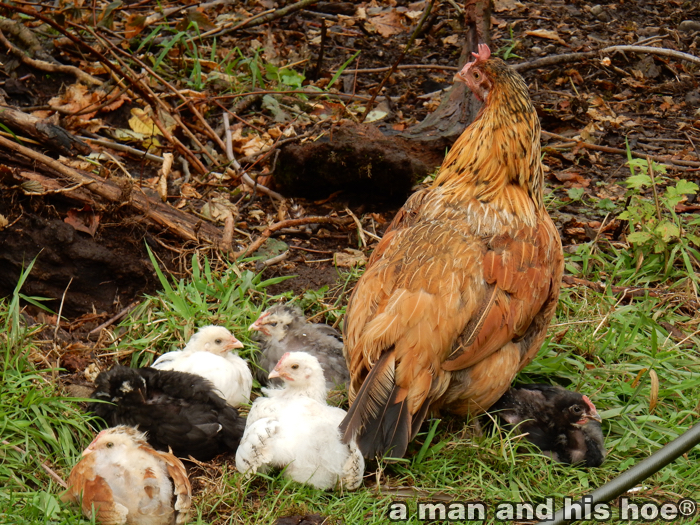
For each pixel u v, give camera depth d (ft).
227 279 7.71
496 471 6.81
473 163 7.02
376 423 6.59
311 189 8.43
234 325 7.50
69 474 6.65
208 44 10.13
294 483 6.67
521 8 11.77
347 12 11.60
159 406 6.85
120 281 7.70
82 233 7.64
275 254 8.05
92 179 7.75
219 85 9.19
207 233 7.97
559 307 7.64
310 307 7.73
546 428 6.90
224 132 8.84
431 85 9.85
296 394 6.90
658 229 7.86
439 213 6.99
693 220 8.17
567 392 6.93
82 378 7.23
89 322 7.58
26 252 7.55
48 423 6.84
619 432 7.05
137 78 8.45
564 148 9.00
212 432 6.82
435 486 6.73
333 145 8.27
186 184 8.41
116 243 7.71
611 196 8.57
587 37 10.91
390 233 7.07
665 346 7.48
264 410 6.80
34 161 7.69
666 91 10.07
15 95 8.63
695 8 11.98
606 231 8.27
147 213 7.80
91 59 9.11
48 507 6.46
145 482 6.46
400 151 8.30
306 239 8.23
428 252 6.79
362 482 6.73
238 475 6.69
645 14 11.78
